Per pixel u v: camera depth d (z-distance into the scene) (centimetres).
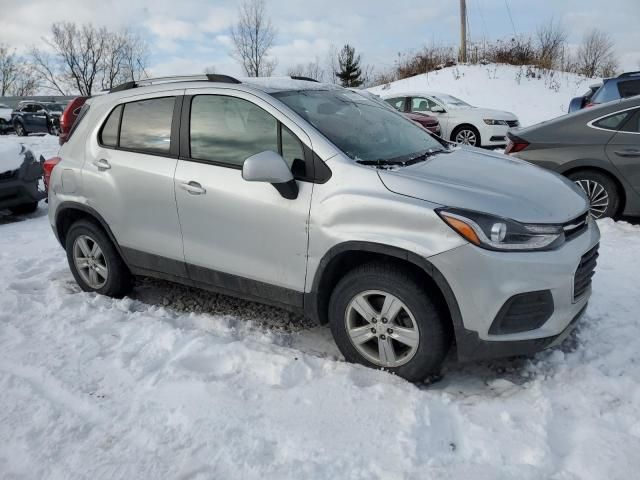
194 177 370
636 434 265
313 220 324
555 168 623
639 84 900
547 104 2019
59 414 291
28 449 266
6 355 354
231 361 341
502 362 341
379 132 381
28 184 753
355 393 301
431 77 2447
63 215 459
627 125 593
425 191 304
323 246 322
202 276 387
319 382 314
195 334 373
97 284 457
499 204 297
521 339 295
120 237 420
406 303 306
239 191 350
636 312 394
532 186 331
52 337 379
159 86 405
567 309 302
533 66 2366
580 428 272
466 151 402
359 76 4131
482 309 289
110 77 4953
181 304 449
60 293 465
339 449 260
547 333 298
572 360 335
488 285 286
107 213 421
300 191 330
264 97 355
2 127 2527
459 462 251
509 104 2052
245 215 349
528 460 250
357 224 311
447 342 311
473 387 318
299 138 337
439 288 305
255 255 354
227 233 361
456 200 296
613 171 596
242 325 404
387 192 308
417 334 307
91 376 327
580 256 306
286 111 346
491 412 286
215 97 375
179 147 384
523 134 653
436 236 292
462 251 286
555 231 297
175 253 393
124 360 344
